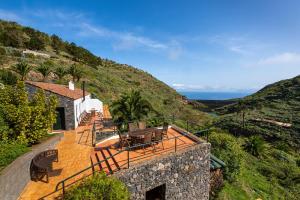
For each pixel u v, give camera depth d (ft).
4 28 236.63
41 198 27.37
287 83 367.86
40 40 243.81
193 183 40.73
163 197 37.32
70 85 86.79
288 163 114.83
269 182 78.95
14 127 37.29
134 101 73.00
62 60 205.26
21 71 122.83
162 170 35.83
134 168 32.37
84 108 85.61
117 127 62.23
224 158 59.72
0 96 41.24
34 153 33.42
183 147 41.01
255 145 115.14
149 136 39.24
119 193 25.95
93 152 42.04
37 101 45.55
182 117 182.09
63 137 52.21
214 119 229.04
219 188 49.88
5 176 25.27
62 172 33.86
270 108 281.74
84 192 24.71
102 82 180.65
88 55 277.85
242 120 225.56
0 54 157.07
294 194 75.51
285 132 192.75
